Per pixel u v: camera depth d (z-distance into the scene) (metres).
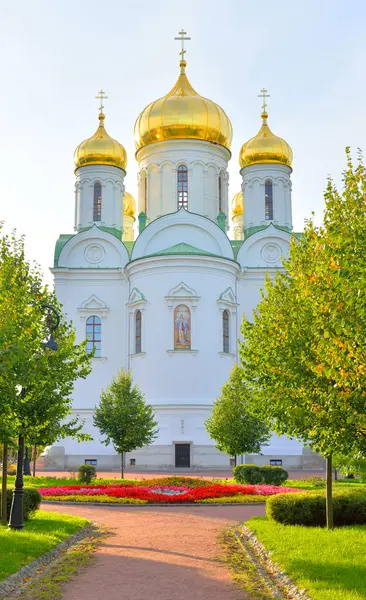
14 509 18.59
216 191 58.59
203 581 13.80
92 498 27.62
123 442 40.25
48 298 22.94
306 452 51.16
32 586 13.45
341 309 12.92
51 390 20.03
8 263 19.55
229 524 21.72
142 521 22.31
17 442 19.50
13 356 14.19
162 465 48.34
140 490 29.44
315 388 15.43
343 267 12.70
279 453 51.25
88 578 14.06
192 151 57.72
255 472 34.16
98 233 56.91
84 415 53.12
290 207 60.22
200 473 46.00
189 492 29.09
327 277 13.92
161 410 49.09
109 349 54.88
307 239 17.11
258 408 19.42
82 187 59.53
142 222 55.47
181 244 52.78
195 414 49.16
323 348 13.66
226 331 52.78
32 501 20.39
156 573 14.44
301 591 12.41
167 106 57.53
